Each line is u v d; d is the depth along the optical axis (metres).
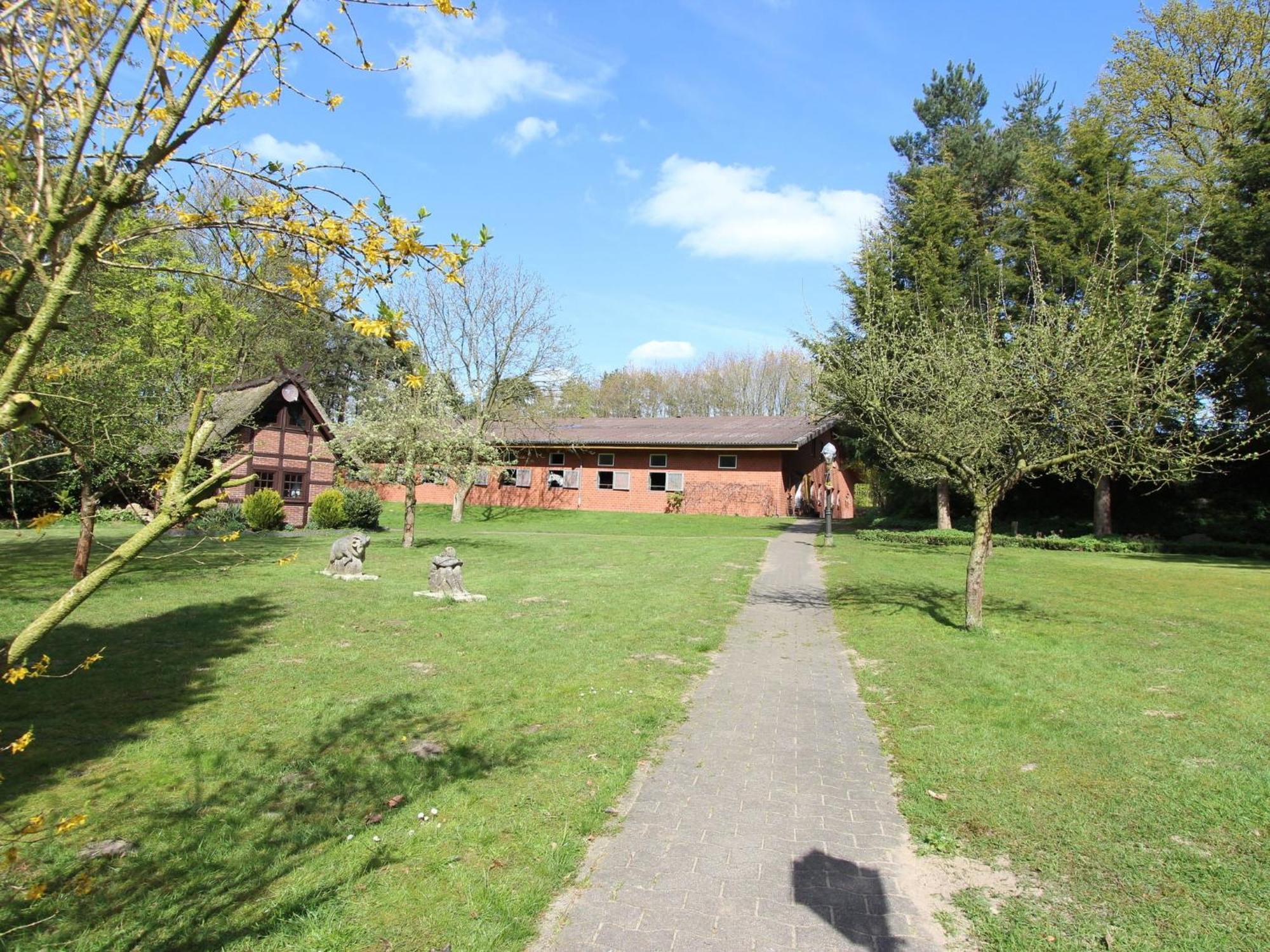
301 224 2.33
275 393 25.95
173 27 2.22
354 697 6.37
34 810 4.18
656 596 12.28
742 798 4.55
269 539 20.50
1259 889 3.45
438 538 23.50
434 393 19.45
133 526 19.92
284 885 3.45
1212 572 16.56
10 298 1.68
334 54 2.57
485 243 2.53
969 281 25.27
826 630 9.91
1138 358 9.42
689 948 3.05
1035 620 10.41
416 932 3.09
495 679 7.02
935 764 5.05
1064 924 3.21
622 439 34.81
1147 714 6.03
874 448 26.52
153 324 9.07
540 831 4.01
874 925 3.22
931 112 33.69
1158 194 22.78
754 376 63.75
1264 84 21.84
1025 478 9.87
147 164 1.88
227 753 5.06
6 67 1.96
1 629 8.57
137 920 3.14
